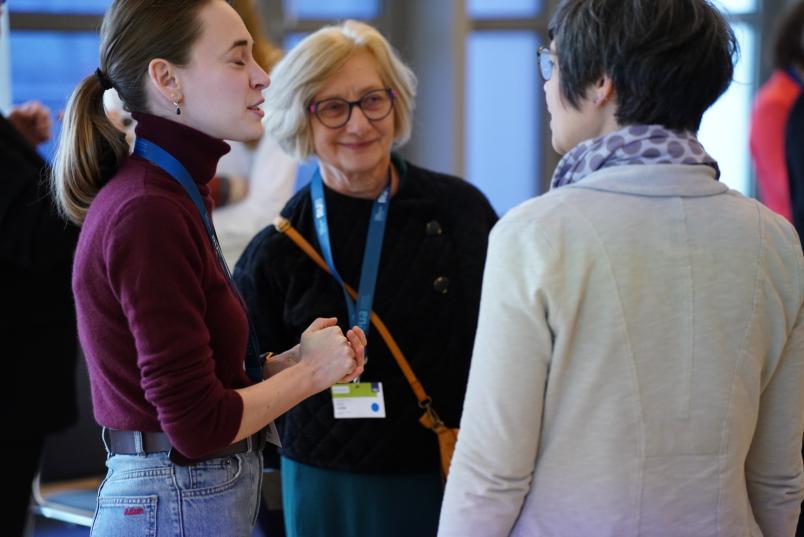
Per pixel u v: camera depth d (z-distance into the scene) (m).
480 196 2.47
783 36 4.30
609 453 1.48
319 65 2.21
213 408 1.54
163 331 1.50
